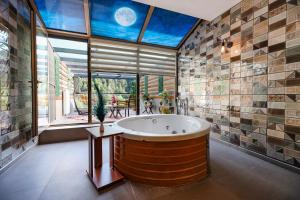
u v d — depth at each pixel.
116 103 5.54
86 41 3.93
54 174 2.04
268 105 2.48
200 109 3.98
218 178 2.01
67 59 5.43
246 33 2.81
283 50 2.27
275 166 2.32
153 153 1.86
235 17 3.02
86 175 2.02
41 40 3.34
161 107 5.26
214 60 3.53
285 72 2.25
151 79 6.31
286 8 2.23
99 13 3.39
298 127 2.12
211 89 3.63
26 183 1.84
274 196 1.66
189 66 4.38
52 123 3.88
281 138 2.31
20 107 2.48
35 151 2.80
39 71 3.30
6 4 2.09
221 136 3.37
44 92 3.59
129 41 4.25
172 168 1.86
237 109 3.00
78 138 3.55
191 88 4.30
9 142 2.17
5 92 2.08
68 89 6.25
